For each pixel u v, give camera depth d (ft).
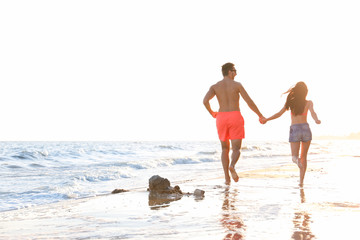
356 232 8.27
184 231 8.65
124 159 60.39
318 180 19.99
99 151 68.85
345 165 30.94
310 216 10.18
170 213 11.24
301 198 13.64
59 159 54.75
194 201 13.70
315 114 18.99
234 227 8.93
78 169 37.73
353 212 10.78
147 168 37.70
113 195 16.65
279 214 10.54
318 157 46.11
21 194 19.06
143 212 11.69
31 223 10.71
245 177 22.12
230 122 18.56
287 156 57.21
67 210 12.87
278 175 23.25
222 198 14.02
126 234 8.61
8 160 48.93
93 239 8.29
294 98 19.19
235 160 18.39
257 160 45.85
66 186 21.90
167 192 16.65
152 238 8.08
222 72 19.34
